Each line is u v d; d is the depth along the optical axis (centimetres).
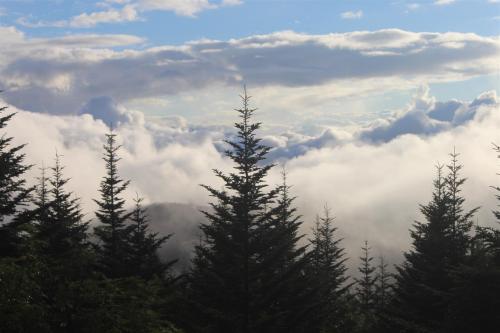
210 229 2919
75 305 998
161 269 3609
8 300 887
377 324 3578
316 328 3231
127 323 1050
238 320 2781
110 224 3712
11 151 2231
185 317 2752
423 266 3106
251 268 2847
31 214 2316
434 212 3250
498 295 2022
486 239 2202
